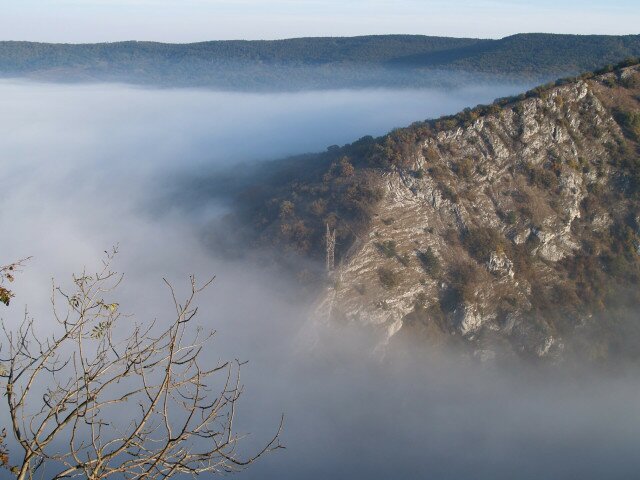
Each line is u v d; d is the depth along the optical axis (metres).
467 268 86.44
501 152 94.56
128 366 8.47
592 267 90.25
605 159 97.19
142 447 8.26
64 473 7.85
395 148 95.38
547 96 98.38
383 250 85.75
